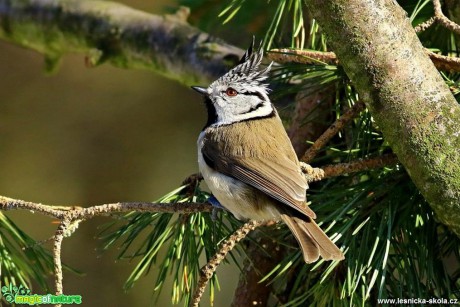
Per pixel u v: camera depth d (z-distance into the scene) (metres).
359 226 7.14
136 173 16.56
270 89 9.22
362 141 7.85
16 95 16.92
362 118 7.86
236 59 11.66
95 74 17.02
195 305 7.07
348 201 7.43
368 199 7.40
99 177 16.53
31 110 16.88
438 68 7.76
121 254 7.77
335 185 8.02
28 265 8.04
